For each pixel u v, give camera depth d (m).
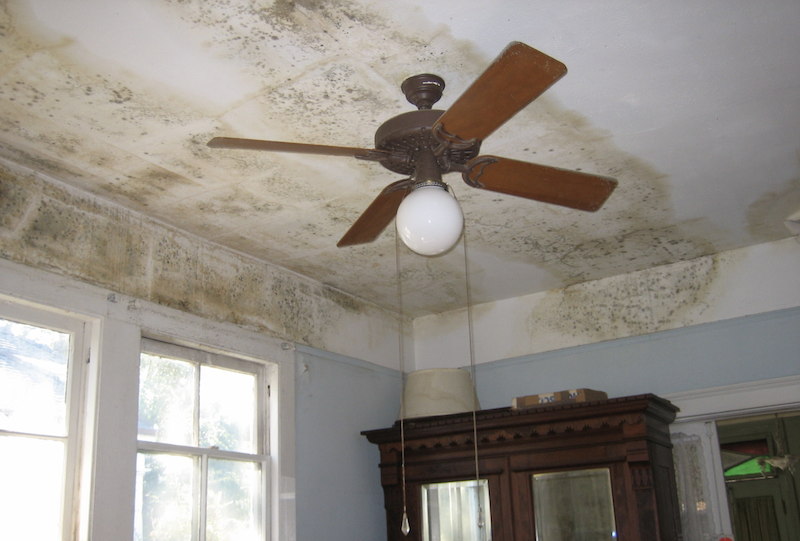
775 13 1.82
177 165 2.45
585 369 3.74
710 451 3.34
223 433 2.99
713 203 2.94
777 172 2.69
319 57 1.90
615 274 3.75
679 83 2.11
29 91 2.00
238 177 2.56
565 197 1.92
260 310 3.28
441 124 1.56
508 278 3.75
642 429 2.92
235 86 2.01
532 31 1.85
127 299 2.62
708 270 3.51
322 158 2.44
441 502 3.36
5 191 2.31
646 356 3.58
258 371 3.26
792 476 4.79
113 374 2.48
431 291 3.91
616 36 1.88
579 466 3.04
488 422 3.24
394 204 1.97
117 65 1.90
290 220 2.94
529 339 3.95
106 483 2.36
